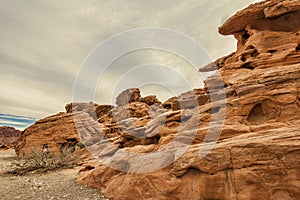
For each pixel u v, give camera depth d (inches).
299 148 203.8
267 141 225.6
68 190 351.3
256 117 321.4
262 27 554.6
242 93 348.2
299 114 279.6
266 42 493.7
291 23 500.7
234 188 223.8
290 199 196.7
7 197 308.0
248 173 221.0
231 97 360.8
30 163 673.6
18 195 319.3
